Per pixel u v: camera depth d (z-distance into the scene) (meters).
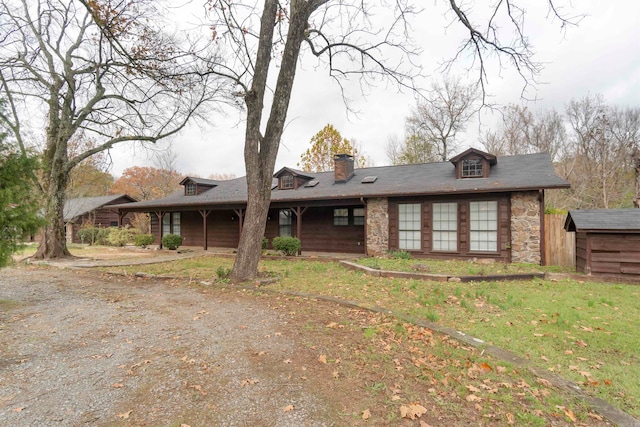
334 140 30.41
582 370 3.33
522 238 10.47
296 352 3.80
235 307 5.80
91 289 7.54
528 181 10.34
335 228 14.91
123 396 2.90
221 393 2.94
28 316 5.38
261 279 7.85
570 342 4.02
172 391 2.98
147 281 8.51
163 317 5.27
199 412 2.65
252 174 8.07
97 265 10.93
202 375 3.27
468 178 11.98
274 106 8.09
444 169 13.73
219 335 4.40
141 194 39.22
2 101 6.39
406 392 2.94
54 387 3.06
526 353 3.72
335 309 5.51
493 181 11.05
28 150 6.03
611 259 7.84
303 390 2.98
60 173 13.09
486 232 11.02
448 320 4.84
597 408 2.69
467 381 3.13
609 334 4.25
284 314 5.30
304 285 7.40
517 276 7.97
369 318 4.99
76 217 24.33
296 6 7.81
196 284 7.87
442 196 11.66
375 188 12.98
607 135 22.92
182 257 13.45
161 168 35.66
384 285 7.25
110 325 4.88
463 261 10.86
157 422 2.52
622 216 8.01
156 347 4.01
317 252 14.81
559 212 13.83
